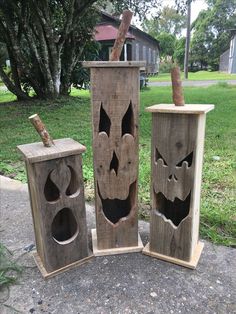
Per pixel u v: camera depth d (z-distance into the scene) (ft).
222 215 5.96
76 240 4.75
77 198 4.62
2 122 15.84
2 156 9.92
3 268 4.64
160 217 4.78
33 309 4.02
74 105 21.26
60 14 23.29
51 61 22.53
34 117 4.32
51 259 4.57
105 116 4.60
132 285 4.40
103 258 5.02
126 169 4.78
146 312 3.94
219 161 8.77
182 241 4.70
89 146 10.60
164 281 4.46
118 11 23.36
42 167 4.19
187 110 4.08
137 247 5.16
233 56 76.59
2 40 23.29
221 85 32.96
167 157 4.48
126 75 4.31
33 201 4.56
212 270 4.67
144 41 71.00
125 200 5.22
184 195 4.51
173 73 4.35
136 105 4.49
